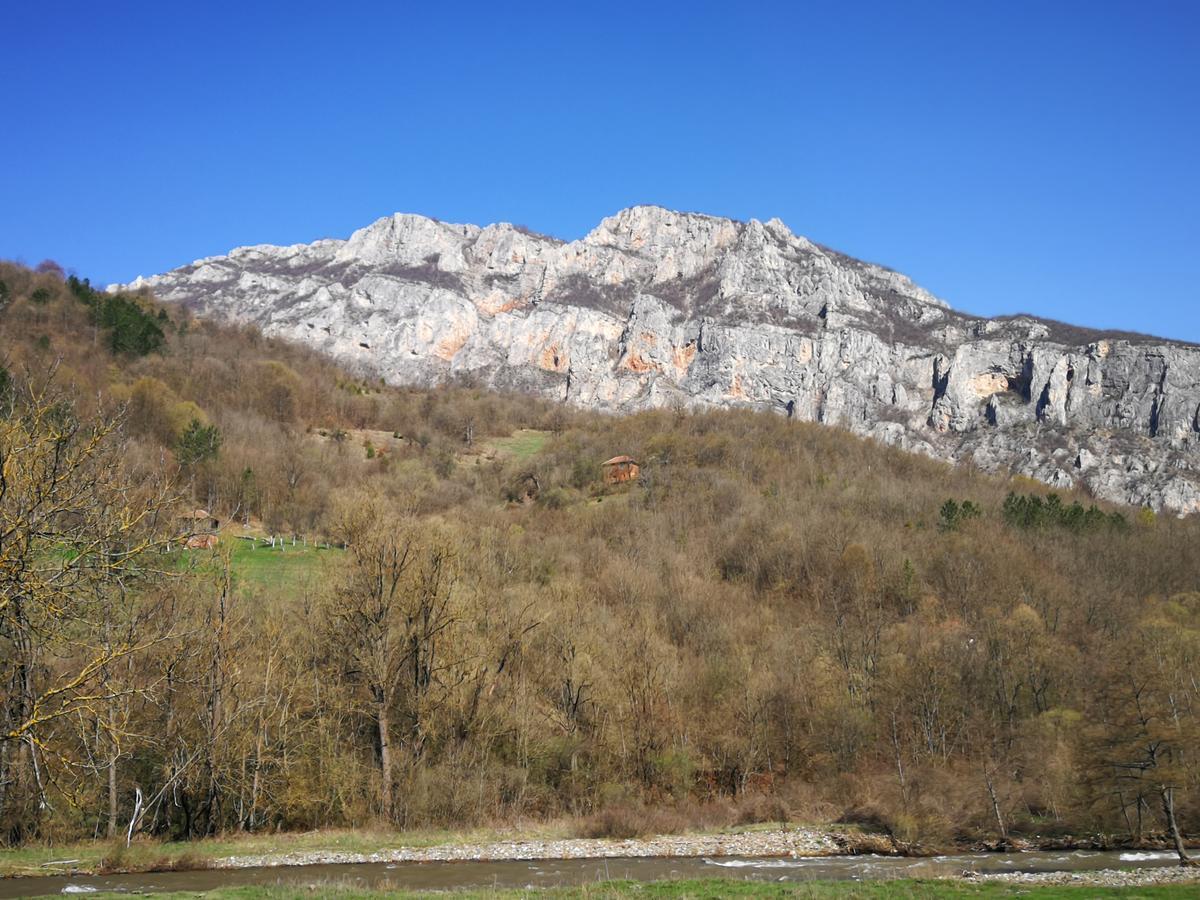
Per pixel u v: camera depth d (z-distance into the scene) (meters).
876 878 40.06
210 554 56.09
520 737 61.84
